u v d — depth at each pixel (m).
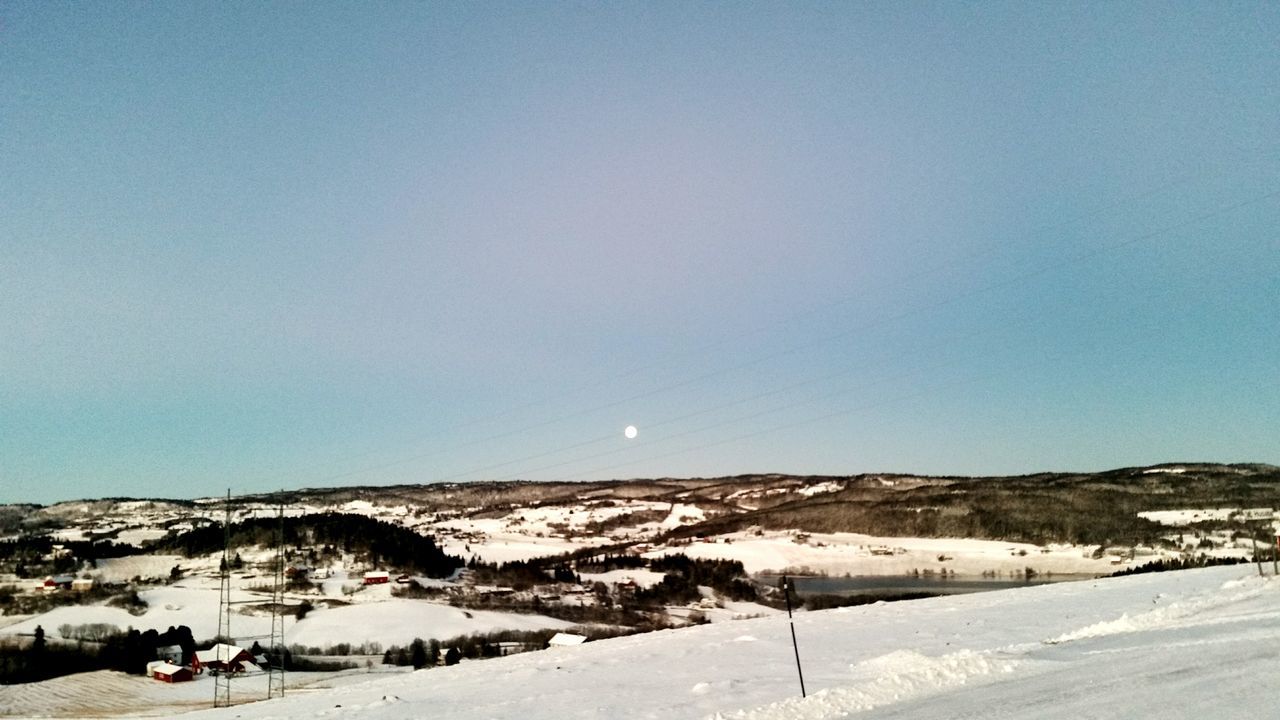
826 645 28.06
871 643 27.47
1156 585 38.38
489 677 29.80
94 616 116.31
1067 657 19.70
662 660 28.55
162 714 59.84
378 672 79.94
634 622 105.62
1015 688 16.72
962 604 38.81
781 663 24.84
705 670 24.94
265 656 88.00
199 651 86.25
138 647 88.88
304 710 26.78
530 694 23.75
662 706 19.42
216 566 159.00
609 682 24.59
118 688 73.44
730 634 35.03
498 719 19.97
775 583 130.50
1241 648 18.72
